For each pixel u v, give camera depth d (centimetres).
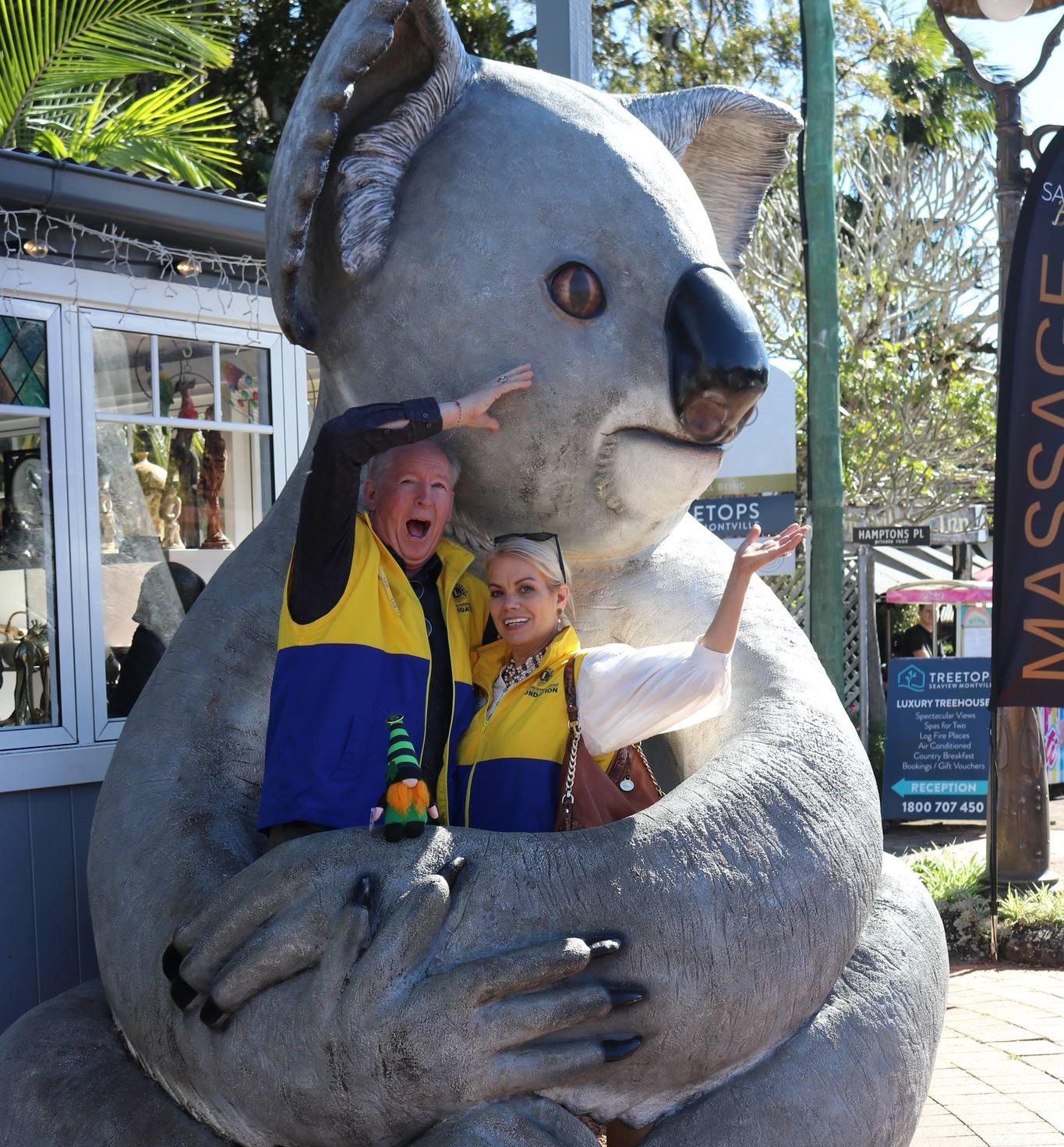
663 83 1891
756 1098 261
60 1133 266
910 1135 288
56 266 431
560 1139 236
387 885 241
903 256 1944
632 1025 245
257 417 496
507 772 276
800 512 1598
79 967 427
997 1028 556
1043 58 773
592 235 279
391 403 266
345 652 264
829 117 835
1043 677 628
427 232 283
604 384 273
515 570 279
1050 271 615
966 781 1088
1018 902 722
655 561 326
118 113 1089
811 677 312
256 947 240
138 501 462
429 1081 228
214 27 1019
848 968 290
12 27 897
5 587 435
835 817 277
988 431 1769
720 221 379
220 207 455
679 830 257
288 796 260
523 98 297
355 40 257
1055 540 624
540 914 242
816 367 848
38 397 430
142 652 462
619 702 269
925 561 2061
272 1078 240
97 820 299
